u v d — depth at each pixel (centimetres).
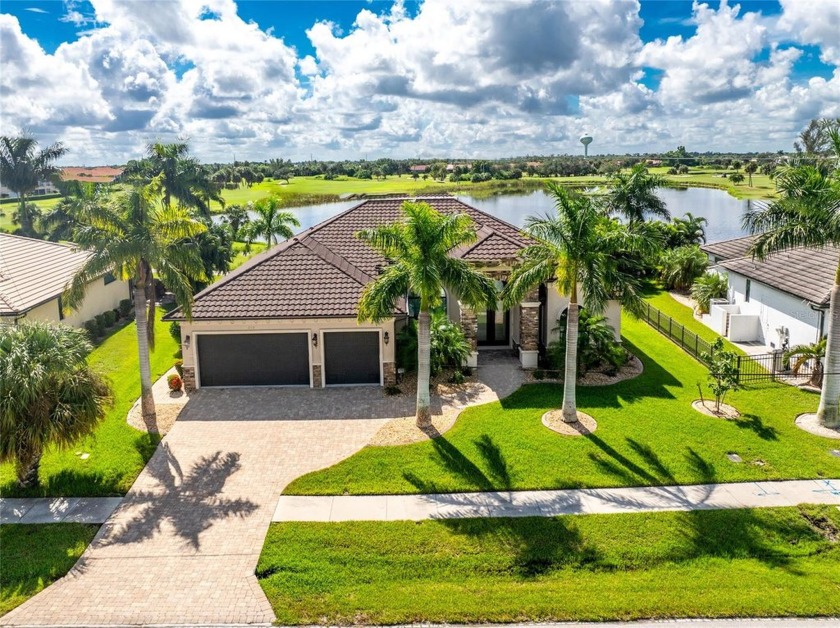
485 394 2352
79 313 3241
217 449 1939
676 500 1617
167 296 4228
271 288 2497
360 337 2436
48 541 1483
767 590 1280
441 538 1470
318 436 2017
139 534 1509
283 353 2450
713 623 1198
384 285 1977
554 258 2000
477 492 1673
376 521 1542
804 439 1939
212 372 2464
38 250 3578
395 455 1870
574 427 2033
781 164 2123
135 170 5378
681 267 4100
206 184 5459
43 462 1858
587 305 1897
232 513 1590
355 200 10162
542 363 2664
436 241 1934
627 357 2725
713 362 2188
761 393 2319
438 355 2461
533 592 1285
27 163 5947
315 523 1538
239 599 1280
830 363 1991
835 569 1349
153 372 2703
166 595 1294
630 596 1267
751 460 1812
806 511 1562
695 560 1384
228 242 4572
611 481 1708
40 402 1623
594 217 1914
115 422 2142
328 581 1328
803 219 1967
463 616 1223
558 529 1495
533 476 1738
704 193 14162
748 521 1518
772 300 2825
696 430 2002
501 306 2612
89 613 1245
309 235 2988
